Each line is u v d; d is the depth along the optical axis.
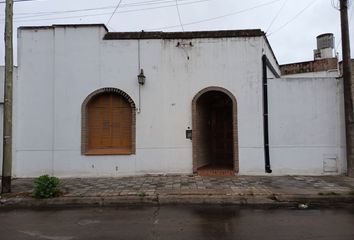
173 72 12.70
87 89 12.73
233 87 12.56
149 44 12.74
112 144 12.91
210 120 14.59
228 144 14.41
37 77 12.80
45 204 9.01
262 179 11.59
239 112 12.52
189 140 12.58
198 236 6.16
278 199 9.05
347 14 12.15
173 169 12.58
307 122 12.53
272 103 12.59
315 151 12.47
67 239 6.10
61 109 12.70
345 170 12.37
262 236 6.09
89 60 12.77
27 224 7.16
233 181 11.23
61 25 12.84
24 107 12.75
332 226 6.68
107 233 6.41
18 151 12.67
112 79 12.73
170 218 7.50
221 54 12.64
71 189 10.29
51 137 12.68
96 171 12.55
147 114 12.66
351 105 12.05
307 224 6.85
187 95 12.66
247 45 12.59
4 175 9.88
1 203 9.03
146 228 6.72
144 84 12.69
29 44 12.88
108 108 12.98
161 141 12.60
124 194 9.49
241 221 7.17
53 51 12.84
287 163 12.46
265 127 12.44
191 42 12.68
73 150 12.61
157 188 10.23
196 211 8.14
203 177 12.06
